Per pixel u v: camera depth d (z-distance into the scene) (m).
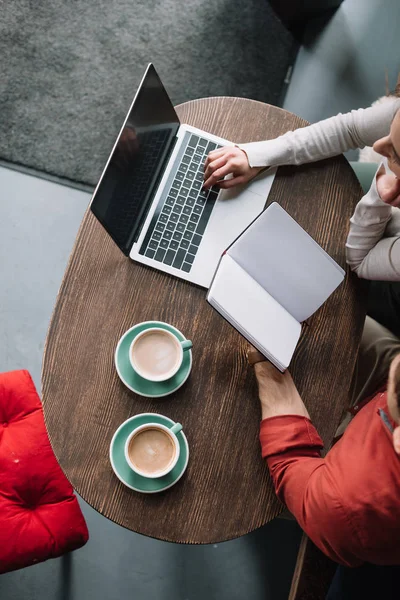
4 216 1.65
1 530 1.02
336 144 1.05
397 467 0.71
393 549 0.74
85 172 1.70
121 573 1.44
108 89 1.75
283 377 0.94
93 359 0.95
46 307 1.61
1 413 1.12
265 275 0.91
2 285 1.61
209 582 1.46
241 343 0.99
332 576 1.26
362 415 0.82
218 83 1.79
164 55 1.78
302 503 0.81
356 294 1.05
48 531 1.05
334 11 1.90
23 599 1.40
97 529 1.46
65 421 0.92
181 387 0.95
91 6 1.77
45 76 1.73
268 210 0.85
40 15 1.75
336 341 1.01
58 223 1.67
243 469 0.93
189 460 0.93
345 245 1.06
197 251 1.01
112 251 1.00
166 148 1.05
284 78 1.84
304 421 0.91
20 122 1.70
